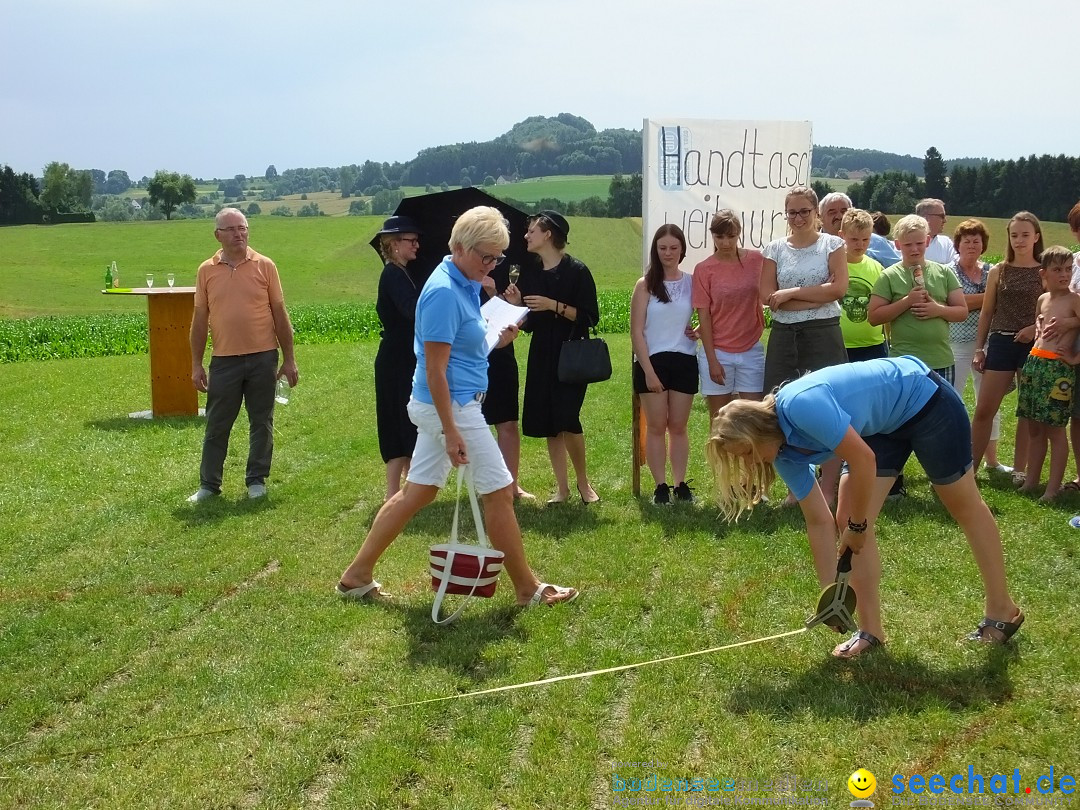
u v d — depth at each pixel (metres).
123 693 4.13
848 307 6.98
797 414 3.82
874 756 3.44
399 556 5.87
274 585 5.42
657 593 5.07
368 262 62.94
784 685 4.00
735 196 7.37
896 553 5.47
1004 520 6.07
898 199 62.72
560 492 7.02
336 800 3.31
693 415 10.20
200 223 81.56
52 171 111.19
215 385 7.34
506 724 3.76
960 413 4.09
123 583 5.52
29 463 8.56
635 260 60.19
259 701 4.01
